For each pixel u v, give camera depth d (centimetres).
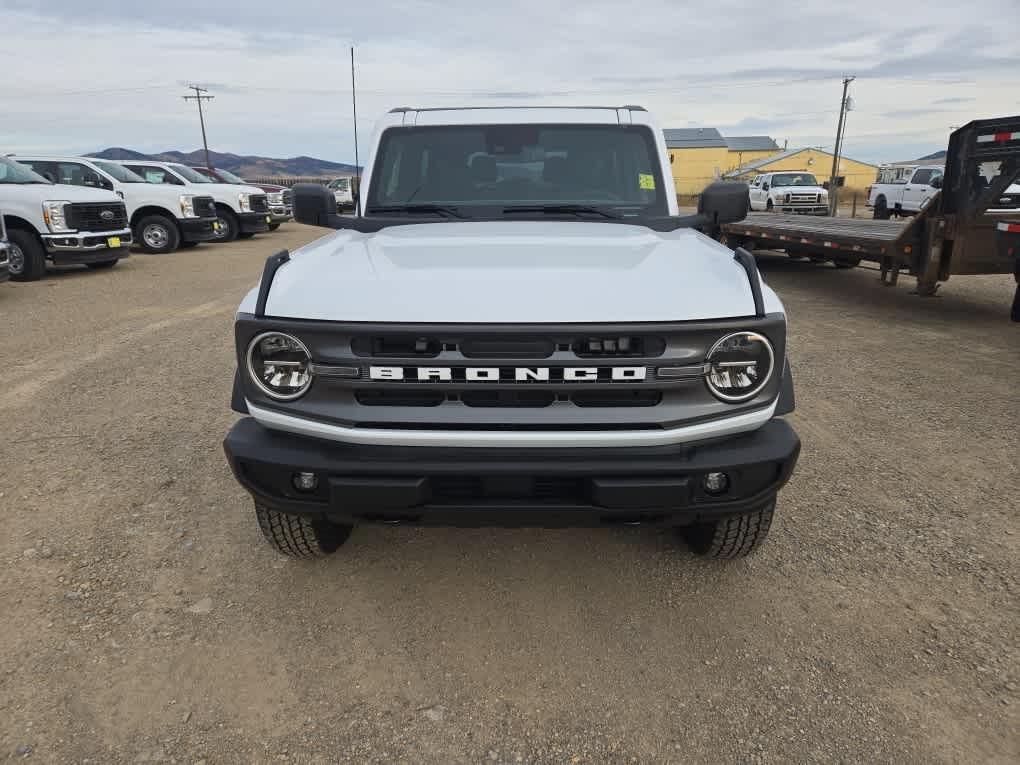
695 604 287
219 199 1805
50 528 342
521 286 234
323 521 291
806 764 210
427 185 369
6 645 260
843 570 308
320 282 242
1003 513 356
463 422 229
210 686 242
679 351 226
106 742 218
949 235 792
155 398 532
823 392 549
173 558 319
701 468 230
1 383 568
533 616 281
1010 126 720
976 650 257
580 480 235
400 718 229
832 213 2953
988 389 556
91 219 1162
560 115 381
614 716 230
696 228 338
